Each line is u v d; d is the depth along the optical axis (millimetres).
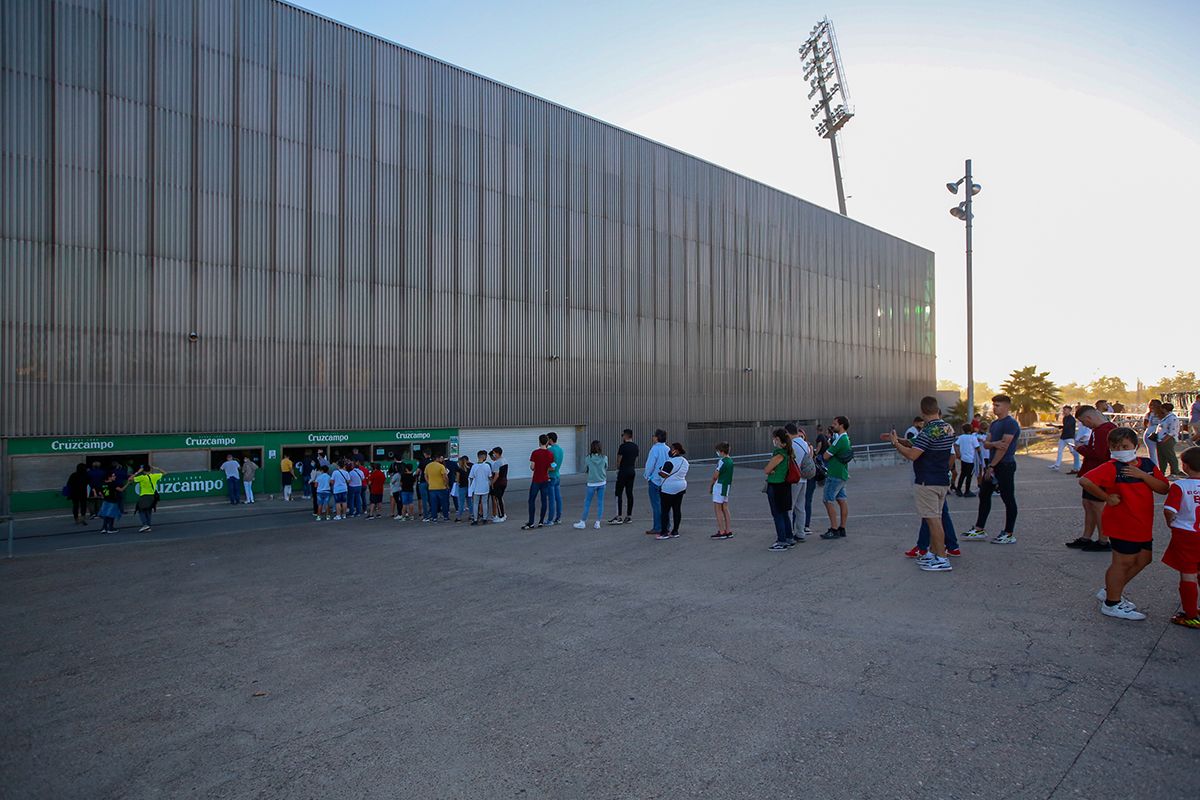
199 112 19828
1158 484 5297
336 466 17328
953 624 5562
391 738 4098
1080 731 3750
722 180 34625
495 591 7695
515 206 26719
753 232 35875
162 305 19078
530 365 26875
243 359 20344
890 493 15562
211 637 6289
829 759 3611
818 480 10367
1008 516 8344
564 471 28062
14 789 3635
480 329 25516
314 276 21719
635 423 30234
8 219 17109
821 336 39375
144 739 4188
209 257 19859
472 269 25375
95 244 18172
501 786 3520
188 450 19547
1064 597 6078
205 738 4180
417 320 23906
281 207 21172
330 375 21953
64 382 17672
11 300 17094
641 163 31141
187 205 19547
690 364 32469
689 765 3633
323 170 22031
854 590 6758
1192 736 3641
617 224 30062
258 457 20734
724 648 5340
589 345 28766
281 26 21391
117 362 18391
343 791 3527
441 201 24672
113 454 18406
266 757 3912
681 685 4676
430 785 3555
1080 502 11883
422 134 24312
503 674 5047
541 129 27719
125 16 18797
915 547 8109
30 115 17453
